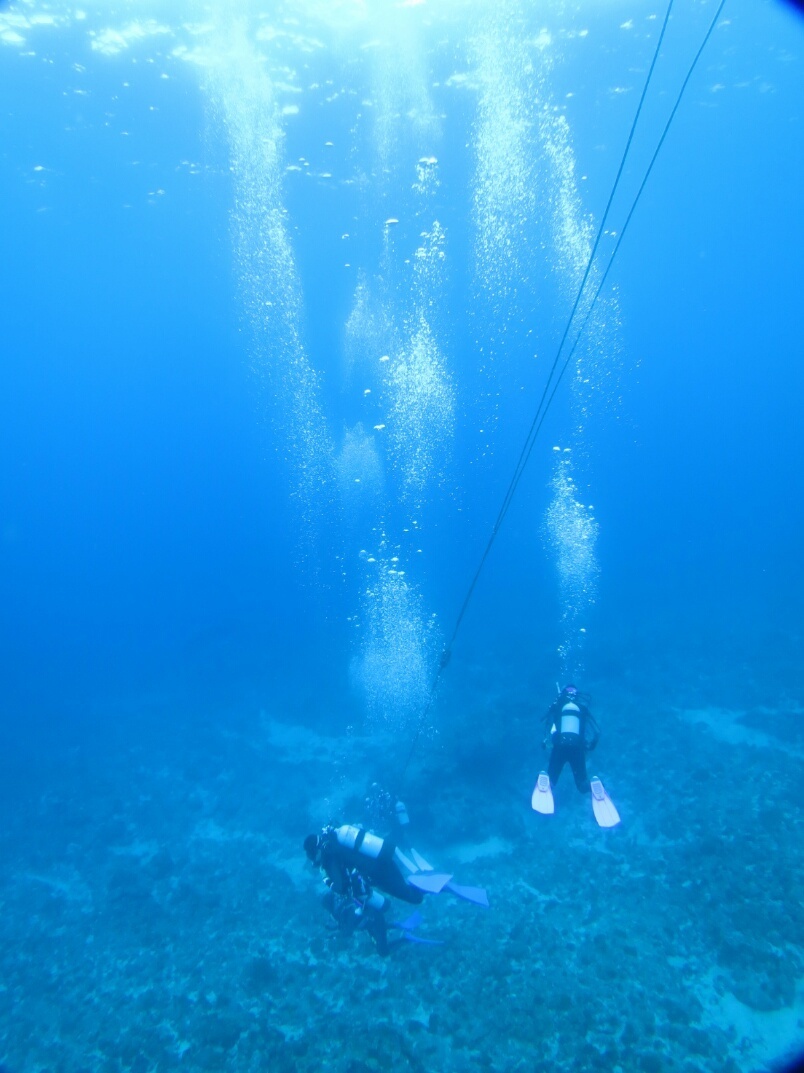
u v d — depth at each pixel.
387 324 35.72
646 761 11.35
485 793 10.90
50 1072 6.81
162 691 23.42
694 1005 6.32
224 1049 6.68
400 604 22.89
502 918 8.04
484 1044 6.20
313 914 8.76
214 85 16.47
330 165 22.36
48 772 16.55
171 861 10.97
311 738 15.52
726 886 7.71
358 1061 6.10
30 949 9.23
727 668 15.52
